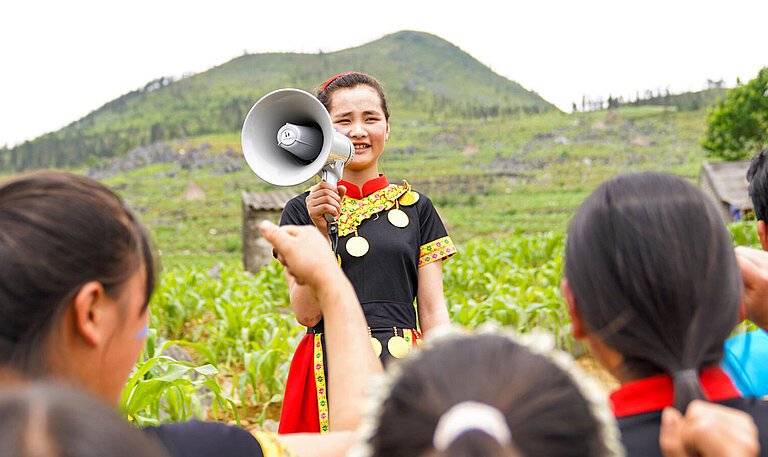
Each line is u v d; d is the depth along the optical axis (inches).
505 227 2273.6
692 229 47.1
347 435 47.8
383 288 101.0
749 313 58.4
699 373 48.3
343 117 106.6
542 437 30.0
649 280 45.9
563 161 3408.0
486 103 7751.0
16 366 37.2
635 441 45.6
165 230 2559.1
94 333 39.4
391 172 3388.3
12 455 19.7
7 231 37.4
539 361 32.3
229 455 45.0
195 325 354.3
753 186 87.6
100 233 39.5
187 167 3794.3
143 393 141.3
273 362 223.6
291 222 105.2
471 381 30.9
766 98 1932.8
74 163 5812.0
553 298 271.3
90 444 20.6
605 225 48.1
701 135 3715.6
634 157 3348.9
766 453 44.1
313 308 94.9
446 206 2780.5
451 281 406.6
